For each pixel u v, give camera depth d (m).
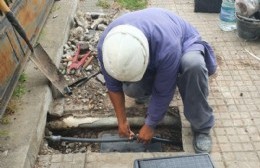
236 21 3.62
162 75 1.98
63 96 2.99
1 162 2.24
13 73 2.72
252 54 3.36
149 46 1.90
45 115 2.73
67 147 2.72
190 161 1.82
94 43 3.65
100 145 2.72
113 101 2.22
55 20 3.76
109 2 4.49
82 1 4.55
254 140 2.49
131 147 2.68
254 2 3.37
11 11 2.54
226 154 2.40
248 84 3.01
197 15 4.09
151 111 2.18
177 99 2.88
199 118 2.36
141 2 4.43
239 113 2.73
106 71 1.93
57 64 3.22
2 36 2.55
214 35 3.69
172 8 4.27
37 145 2.50
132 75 1.77
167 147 2.66
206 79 2.19
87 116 2.82
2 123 2.52
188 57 2.14
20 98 2.74
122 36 1.72
